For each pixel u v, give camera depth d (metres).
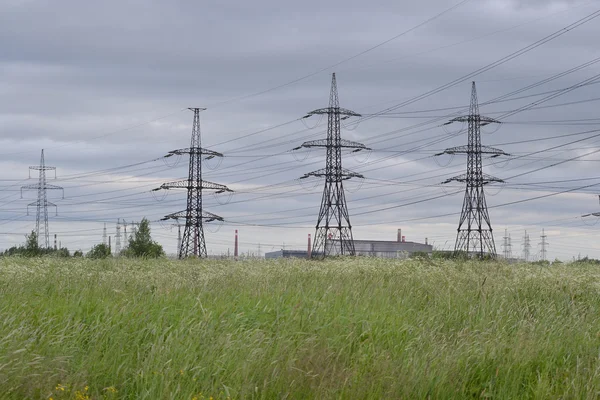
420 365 10.88
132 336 11.47
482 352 11.87
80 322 12.15
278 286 16.34
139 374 9.84
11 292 15.08
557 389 10.66
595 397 10.35
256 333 11.51
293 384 9.80
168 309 13.28
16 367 9.30
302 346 11.28
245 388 9.52
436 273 20.08
